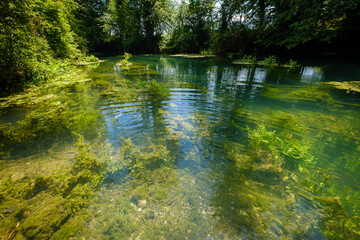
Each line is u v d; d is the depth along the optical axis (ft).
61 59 35.68
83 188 7.00
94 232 5.46
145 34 81.87
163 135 11.25
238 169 8.31
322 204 6.26
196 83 24.91
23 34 20.42
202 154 9.45
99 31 81.25
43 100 17.06
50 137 10.67
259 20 51.01
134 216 6.04
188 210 6.29
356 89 20.26
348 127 11.81
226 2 55.31
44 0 31.17
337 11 34.88
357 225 5.48
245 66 40.81
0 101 16.62
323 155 9.09
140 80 26.63
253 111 14.89
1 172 7.79
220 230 5.57
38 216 5.73
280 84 23.57
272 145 9.77
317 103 16.48
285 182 7.48
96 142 10.21
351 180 7.47
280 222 5.77
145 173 7.99
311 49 49.73
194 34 70.79
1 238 5.10
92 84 23.67
